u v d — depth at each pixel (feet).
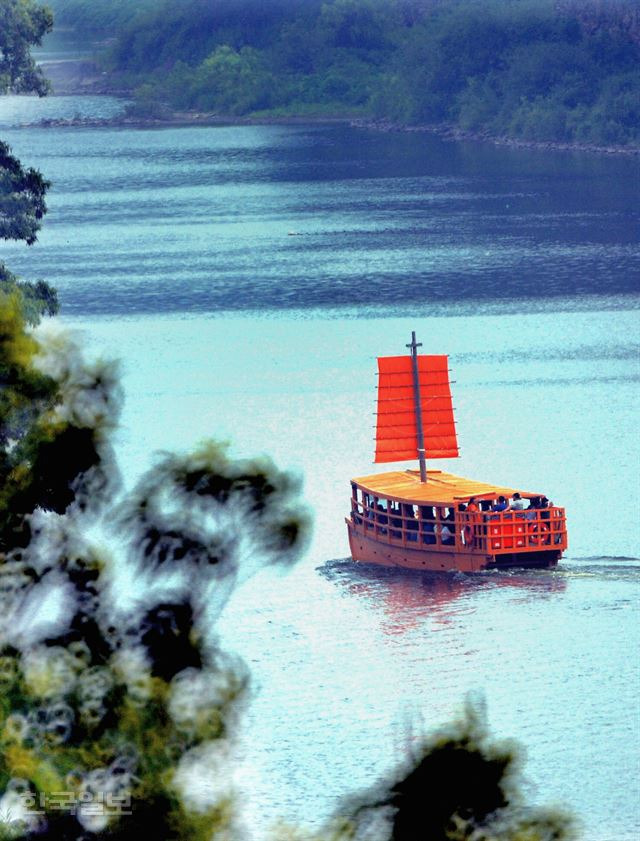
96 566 205.87
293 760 526.98
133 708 196.44
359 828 193.47
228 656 206.39
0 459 208.64
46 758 192.24
